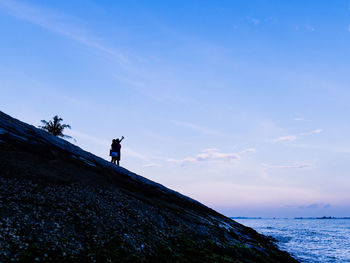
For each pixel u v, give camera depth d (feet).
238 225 106.73
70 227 35.91
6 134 64.13
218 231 67.41
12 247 27.12
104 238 36.42
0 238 27.71
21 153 57.47
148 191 79.25
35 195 41.29
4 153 53.47
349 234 261.03
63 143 86.17
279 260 67.05
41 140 76.18
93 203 46.83
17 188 41.52
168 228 51.83
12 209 34.60
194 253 44.01
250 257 54.95
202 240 52.44
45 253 28.07
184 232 53.36
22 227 31.37
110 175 75.05
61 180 52.31
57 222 35.78
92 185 57.41
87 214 41.42
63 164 64.03
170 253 40.50
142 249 37.83
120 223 43.27
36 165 54.65
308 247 143.64
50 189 45.85
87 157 83.41
